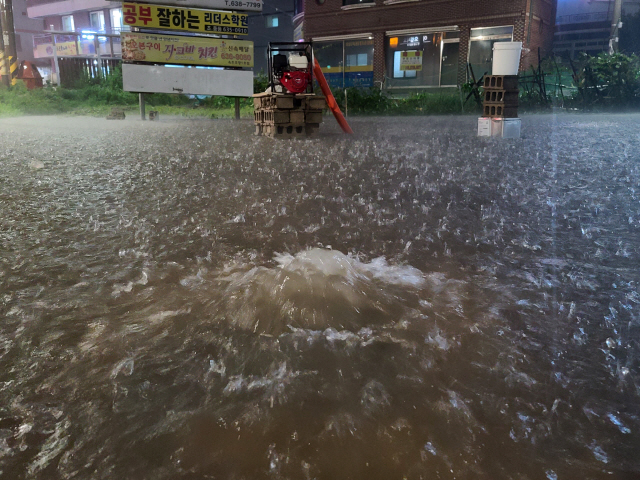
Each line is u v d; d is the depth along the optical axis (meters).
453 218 3.18
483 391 1.30
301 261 1.86
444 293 1.93
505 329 1.65
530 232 2.86
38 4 40.78
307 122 8.96
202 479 1.00
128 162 5.77
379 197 3.80
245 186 4.27
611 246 2.59
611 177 4.58
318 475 1.01
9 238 2.73
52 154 6.50
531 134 8.87
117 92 21.39
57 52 40.72
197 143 7.91
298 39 25.88
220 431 1.13
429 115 15.65
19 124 12.86
